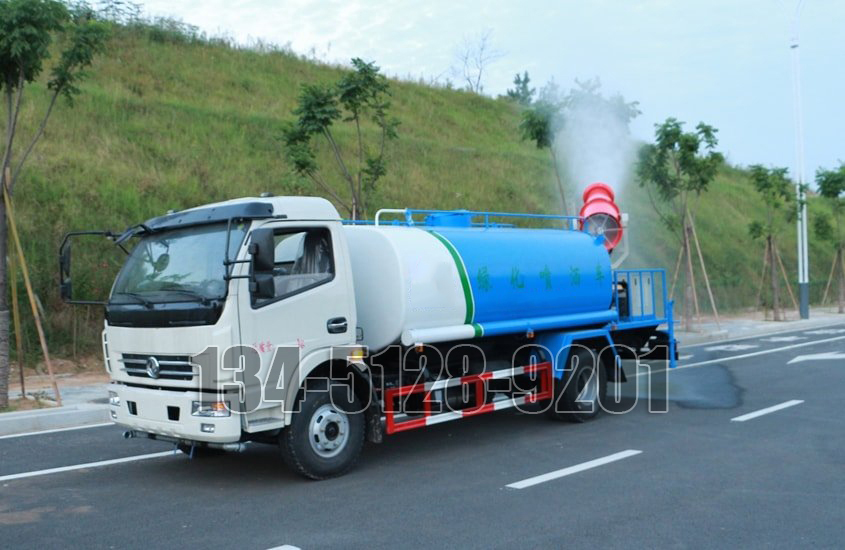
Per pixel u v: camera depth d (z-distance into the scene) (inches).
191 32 1240.2
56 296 573.9
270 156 884.6
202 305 253.0
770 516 234.8
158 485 279.0
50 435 371.2
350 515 239.9
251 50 1286.9
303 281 275.0
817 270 1409.9
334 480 283.4
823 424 373.7
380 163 621.0
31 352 541.3
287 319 267.4
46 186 660.1
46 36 404.2
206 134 888.3
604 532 221.3
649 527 225.5
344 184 888.3
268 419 265.3
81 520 237.6
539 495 260.1
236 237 261.3
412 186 953.5
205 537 220.2
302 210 277.4
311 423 277.9
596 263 408.8
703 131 794.2
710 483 272.4
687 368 581.6
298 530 225.5
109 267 606.2
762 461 303.1
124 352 279.9
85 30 428.8
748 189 1686.8
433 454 324.5
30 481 285.6
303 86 590.6
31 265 576.4
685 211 834.8
